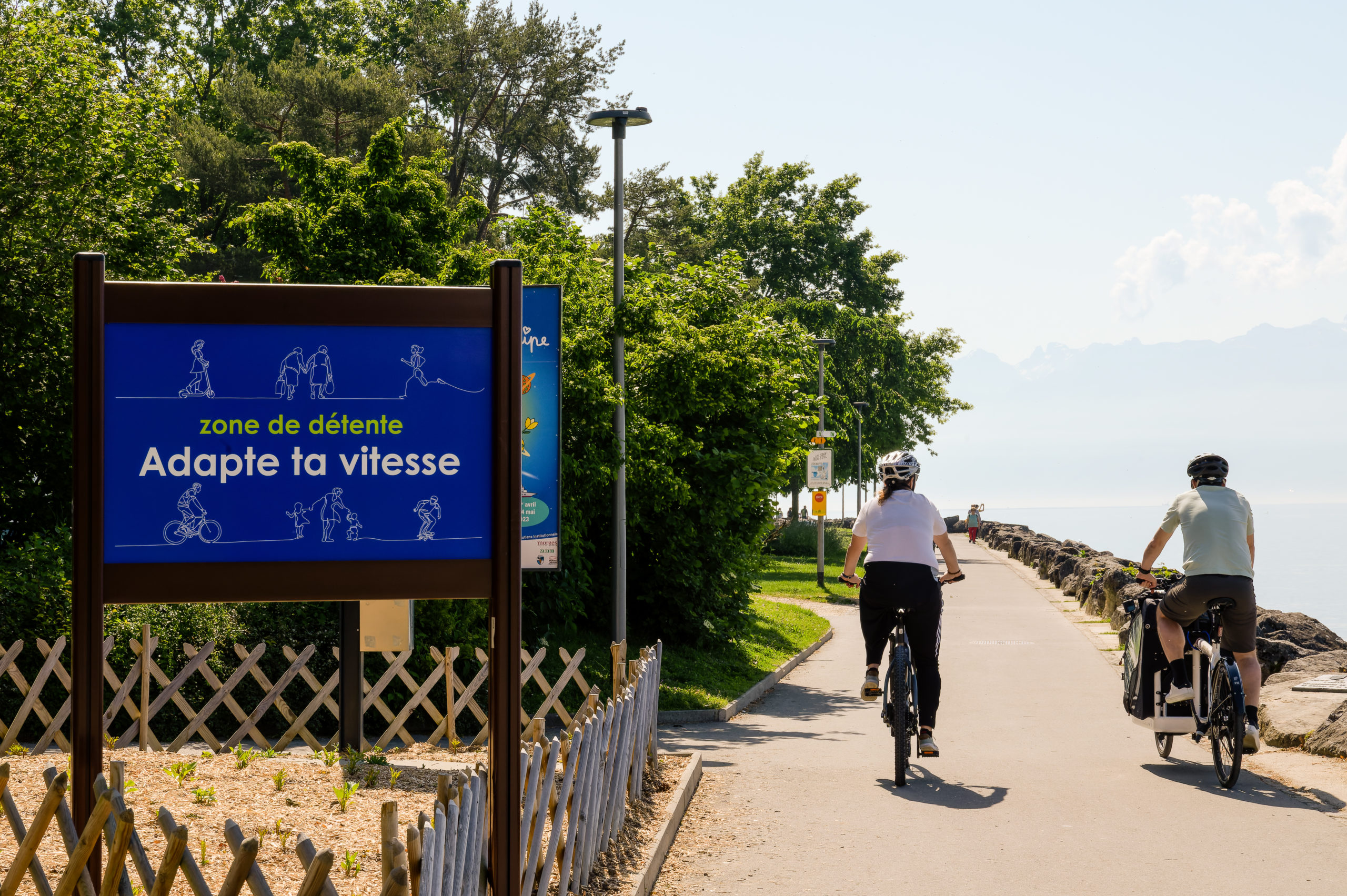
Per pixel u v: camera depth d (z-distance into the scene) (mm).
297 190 36562
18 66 15703
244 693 11594
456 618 12719
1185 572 8789
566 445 16219
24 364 14992
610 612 19203
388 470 4680
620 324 16312
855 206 58438
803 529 54062
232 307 4625
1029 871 6566
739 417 19516
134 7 43531
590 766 5840
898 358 57844
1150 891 6184
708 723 13109
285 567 4625
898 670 8828
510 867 4523
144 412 4590
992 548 67000
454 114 44469
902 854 6957
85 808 4441
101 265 4543
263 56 45531
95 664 4508
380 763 7539
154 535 4582
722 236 57375
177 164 19109
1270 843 7043
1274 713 10586
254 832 5633
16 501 15805
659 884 6375
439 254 17562
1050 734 11406
